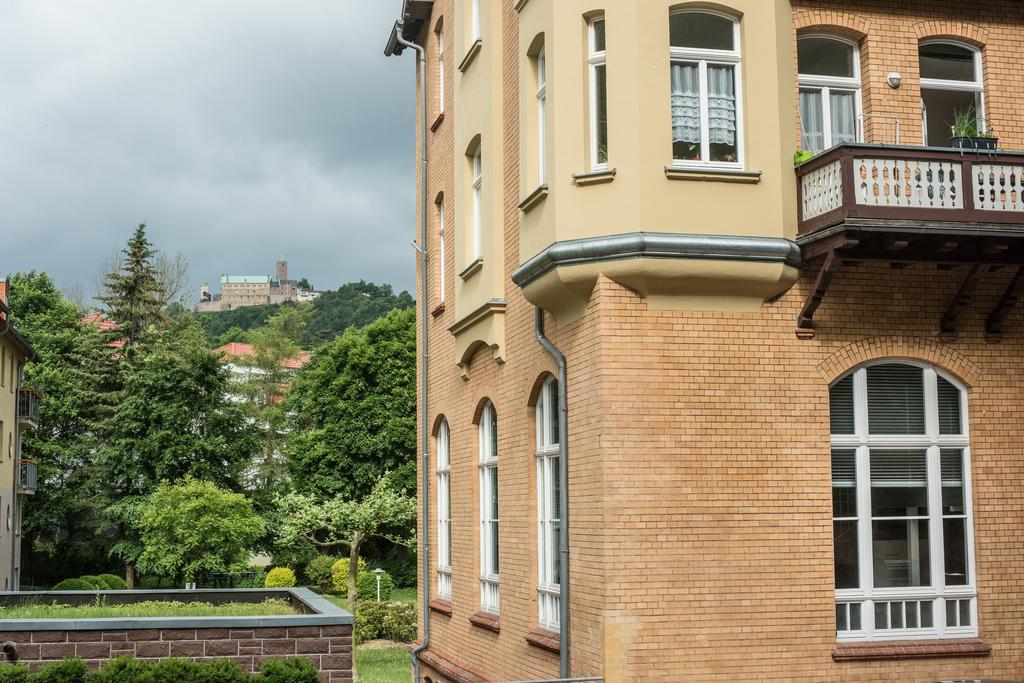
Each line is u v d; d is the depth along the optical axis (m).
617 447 12.61
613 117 12.96
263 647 12.43
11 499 47.50
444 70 21.31
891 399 13.78
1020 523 13.84
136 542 54.66
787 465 13.03
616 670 12.29
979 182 12.70
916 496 13.73
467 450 18.95
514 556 15.97
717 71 13.38
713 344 12.98
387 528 40.41
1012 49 14.81
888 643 13.24
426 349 22.27
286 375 76.25
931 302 13.76
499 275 16.75
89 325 62.69
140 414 55.50
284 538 38.56
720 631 12.59
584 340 13.23
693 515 12.69
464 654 18.81
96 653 12.08
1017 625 13.65
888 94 14.22
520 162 14.74
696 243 12.62
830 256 12.70
